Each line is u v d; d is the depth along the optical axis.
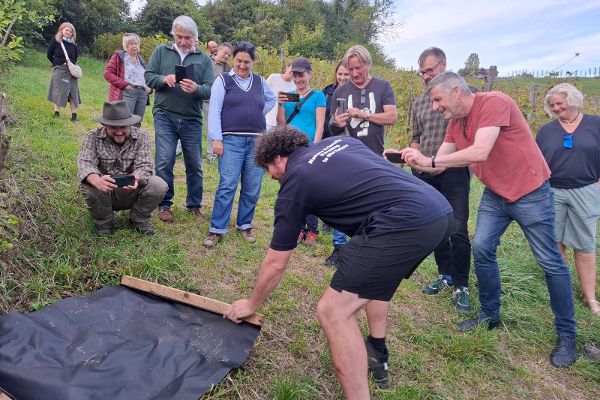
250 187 4.16
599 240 5.66
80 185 3.52
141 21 27.17
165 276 3.33
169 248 3.70
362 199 2.15
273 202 5.58
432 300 3.81
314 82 12.23
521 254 4.95
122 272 3.23
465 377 2.90
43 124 6.57
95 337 2.54
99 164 3.69
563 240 4.01
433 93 2.93
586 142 3.71
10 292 2.79
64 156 5.12
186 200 4.64
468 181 3.59
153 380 2.31
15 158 4.37
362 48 3.88
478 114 2.92
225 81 3.96
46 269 3.05
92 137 3.62
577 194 3.81
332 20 44.34
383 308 2.61
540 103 8.97
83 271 3.17
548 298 4.04
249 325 2.78
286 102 4.61
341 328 2.15
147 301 2.96
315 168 2.16
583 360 3.14
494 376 2.95
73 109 7.39
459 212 3.58
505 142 2.95
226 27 35.19
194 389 2.29
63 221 3.61
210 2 36.75
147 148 3.76
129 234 3.80
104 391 2.19
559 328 3.24
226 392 2.37
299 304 3.38
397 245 2.10
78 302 2.79
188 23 4.16
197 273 3.52
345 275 2.13
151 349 2.50
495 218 3.22
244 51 3.93
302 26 35.94
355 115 3.87
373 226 2.12
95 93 11.19
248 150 4.05
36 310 2.73
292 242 2.24
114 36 21.17
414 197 2.15
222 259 3.82
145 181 3.62
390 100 3.95
